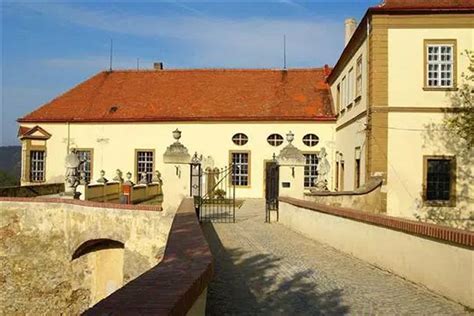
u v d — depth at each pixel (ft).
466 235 25.26
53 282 69.97
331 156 117.50
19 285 71.10
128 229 61.77
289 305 26.50
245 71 137.08
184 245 23.11
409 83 76.07
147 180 123.75
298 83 131.03
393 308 25.89
